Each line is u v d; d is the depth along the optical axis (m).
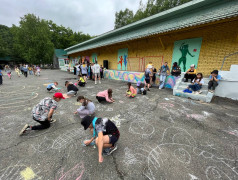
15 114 3.41
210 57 5.54
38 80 9.89
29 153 1.94
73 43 33.91
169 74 6.80
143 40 8.34
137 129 2.64
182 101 4.44
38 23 27.25
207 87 4.64
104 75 11.09
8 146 2.10
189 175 1.55
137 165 1.71
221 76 4.69
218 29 5.11
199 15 5.31
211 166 1.69
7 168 1.66
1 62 38.09
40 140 2.27
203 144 2.14
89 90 6.27
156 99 4.69
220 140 2.25
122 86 7.26
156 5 18.52
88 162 1.77
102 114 3.39
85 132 2.54
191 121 2.97
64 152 1.96
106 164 1.73
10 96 5.14
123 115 3.33
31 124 2.87
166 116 3.25
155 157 1.86
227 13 4.20
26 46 26.42
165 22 6.76
